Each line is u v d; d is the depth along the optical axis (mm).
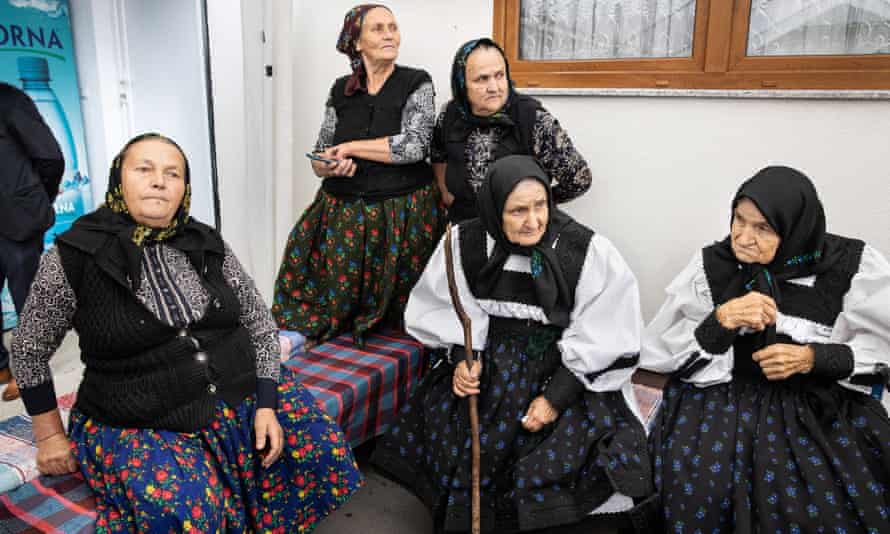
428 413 2041
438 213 2719
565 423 1877
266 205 3254
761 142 2461
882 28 2250
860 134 2312
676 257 2701
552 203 1926
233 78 3395
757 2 2383
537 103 2355
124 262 1520
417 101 2518
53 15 3801
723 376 1868
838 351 1734
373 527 2150
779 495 1675
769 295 1825
